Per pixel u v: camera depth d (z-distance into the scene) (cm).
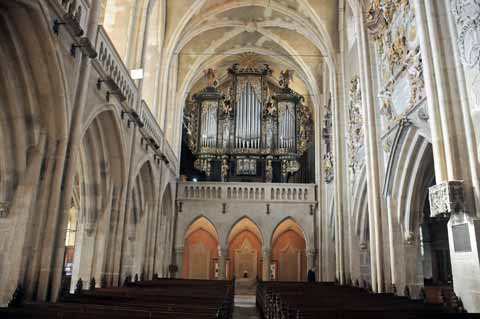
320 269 2516
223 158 2903
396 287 1330
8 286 915
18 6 862
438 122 984
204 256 2889
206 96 3028
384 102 1485
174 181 2586
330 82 2331
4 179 973
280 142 2953
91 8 1173
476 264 838
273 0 2355
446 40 997
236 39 2770
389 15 1454
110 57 1339
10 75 957
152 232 2036
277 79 3191
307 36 2488
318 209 2638
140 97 1680
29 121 996
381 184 1478
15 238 944
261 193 2694
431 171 1352
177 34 2258
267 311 1318
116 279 1459
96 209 1468
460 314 700
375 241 1444
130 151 1573
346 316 713
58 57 976
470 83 916
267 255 2584
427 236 2552
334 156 2184
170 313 616
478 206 866
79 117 1082
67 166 1045
